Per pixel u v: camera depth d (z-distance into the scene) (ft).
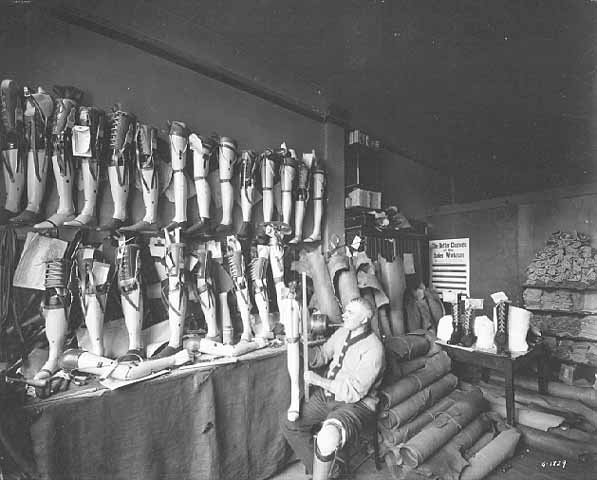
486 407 9.75
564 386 10.57
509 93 11.18
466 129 13.97
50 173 6.47
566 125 13.28
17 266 6.01
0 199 5.92
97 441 5.35
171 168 8.07
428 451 7.29
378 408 7.75
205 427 6.45
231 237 8.58
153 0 7.63
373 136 13.80
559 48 8.93
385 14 7.78
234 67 9.25
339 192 11.82
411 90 11.12
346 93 11.39
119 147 6.93
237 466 6.91
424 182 17.03
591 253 11.69
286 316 7.42
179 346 7.21
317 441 6.21
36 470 4.82
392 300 11.49
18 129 5.94
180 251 7.32
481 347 9.80
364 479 7.34
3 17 6.26
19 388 5.19
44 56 6.65
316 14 7.90
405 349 9.39
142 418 5.80
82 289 6.27
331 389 6.97
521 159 16.20
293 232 10.22
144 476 5.77
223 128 9.25
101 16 7.13
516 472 7.61
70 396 5.25
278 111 10.47
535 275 12.64
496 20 7.89
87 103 7.13
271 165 9.53
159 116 8.12
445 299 15.12
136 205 7.61
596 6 7.31
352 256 11.02
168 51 8.05
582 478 7.34
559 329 11.97
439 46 9.00
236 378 7.01
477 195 17.80
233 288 8.52
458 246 15.20
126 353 6.55
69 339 6.43
